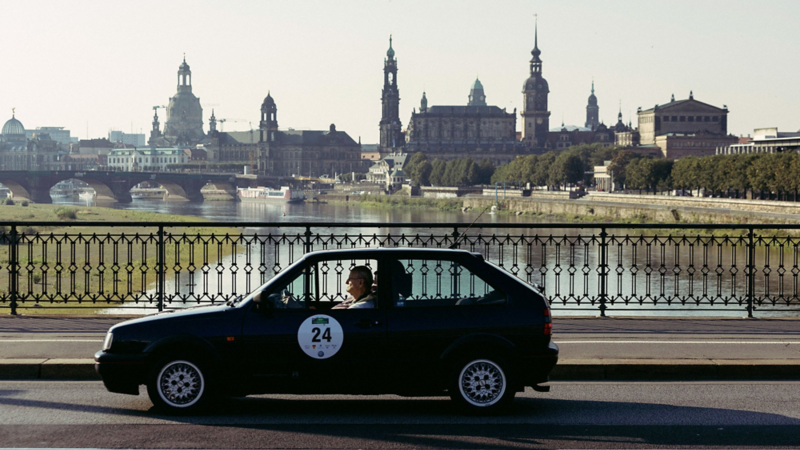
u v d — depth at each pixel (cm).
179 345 1345
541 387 1383
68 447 1163
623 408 1416
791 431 1267
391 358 1345
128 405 1427
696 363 1669
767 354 1770
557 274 2353
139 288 4553
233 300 1445
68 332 1988
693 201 17350
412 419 1349
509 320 1353
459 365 1348
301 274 1372
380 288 1364
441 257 1372
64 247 7731
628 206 17925
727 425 1303
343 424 1313
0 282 4769
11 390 1532
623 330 2058
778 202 14225
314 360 1341
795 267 2403
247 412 1398
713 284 5575
